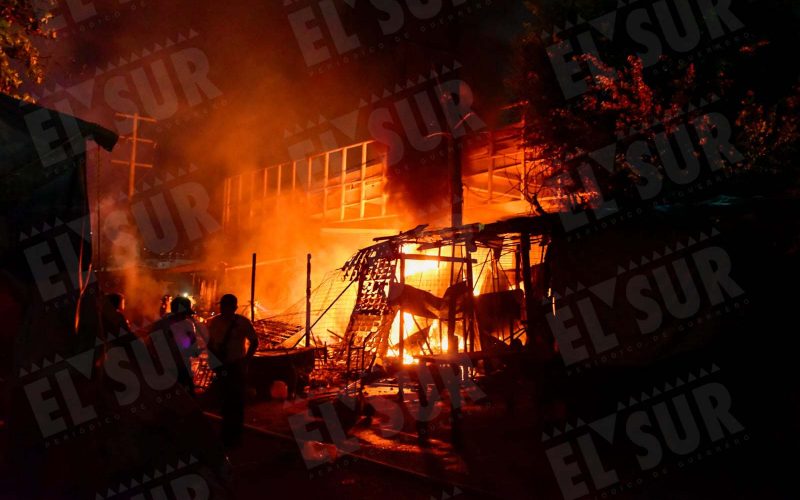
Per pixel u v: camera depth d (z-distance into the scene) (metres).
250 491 6.05
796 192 9.87
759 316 7.02
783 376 6.69
